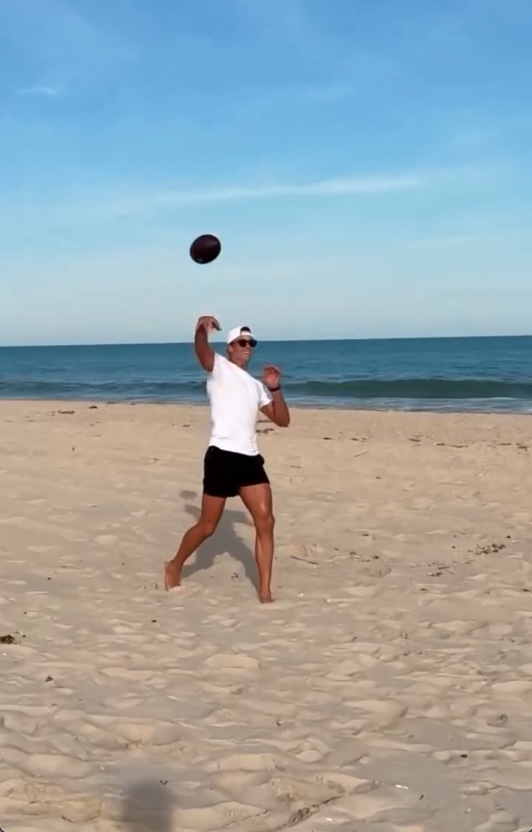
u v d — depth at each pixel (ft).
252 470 19.51
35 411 73.46
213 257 18.62
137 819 9.96
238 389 19.38
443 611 19.38
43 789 10.46
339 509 30.89
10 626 17.49
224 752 11.84
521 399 95.91
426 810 10.42
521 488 35.60
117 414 70.08
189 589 20.89
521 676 15.28
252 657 16.02
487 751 12.21
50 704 13.39
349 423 62.39
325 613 19.07
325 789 10.94
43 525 27.25
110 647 16.40
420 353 269.85
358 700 14.05
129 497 32.24
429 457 43.57
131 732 12.50
